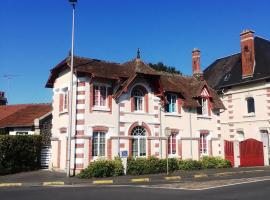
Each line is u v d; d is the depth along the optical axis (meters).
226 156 30.77
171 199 12.52
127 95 25.86
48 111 30.14
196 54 35.62
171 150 28.02
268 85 34.22
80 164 23.25
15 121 29.55
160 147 27.05
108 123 24.67
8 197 13.48
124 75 25.69
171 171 25.55
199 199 12.52
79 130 23.52
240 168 28.34
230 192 14.34
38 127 28.17
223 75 39.84
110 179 20.88
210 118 30.81
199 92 30.06
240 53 40.22
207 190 15.10
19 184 19.22
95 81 24.39
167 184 17.94
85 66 24.38
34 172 24.53
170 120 28.06
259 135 34.59
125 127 25.44
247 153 30.98
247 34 36.62
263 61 35.69
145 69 26.61
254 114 35.16
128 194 13.87
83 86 23.95
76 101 23.80
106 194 13.90
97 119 24.22
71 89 22.84
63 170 24.72
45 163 26.59
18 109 32.91
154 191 14.88
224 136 37.53
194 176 22.77
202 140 30.19
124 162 23.36
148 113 26.77
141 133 26.44
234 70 38.47
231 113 37.22
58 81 26.80
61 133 25.67
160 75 27.47
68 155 22.39
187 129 29.06
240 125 36.31
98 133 24.33
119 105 25.36
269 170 26.59
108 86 25.05
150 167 24.14
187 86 31.09
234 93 37.16
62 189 16.14
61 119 25.81
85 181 20.08
